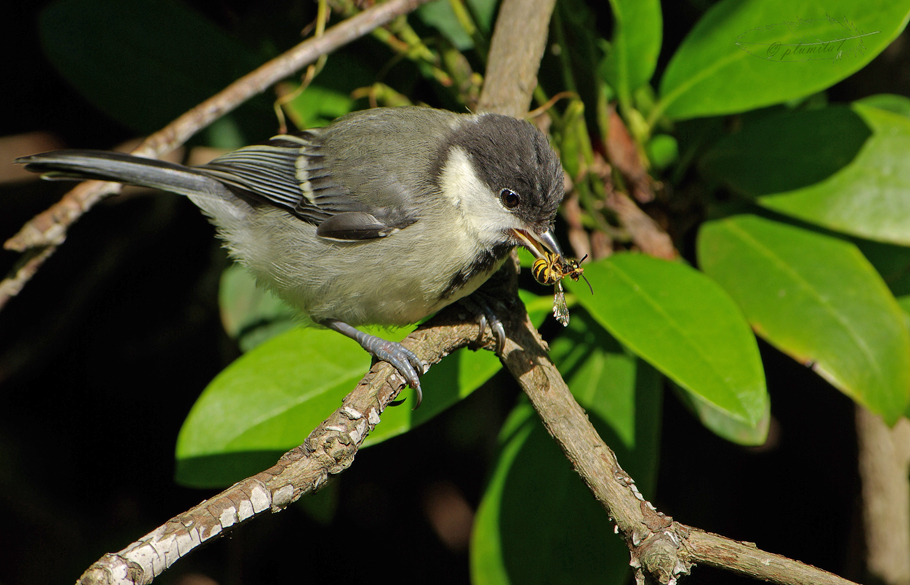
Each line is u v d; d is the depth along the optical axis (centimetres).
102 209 1005
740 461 1052
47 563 994
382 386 552
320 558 1093
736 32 652
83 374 1070
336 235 644
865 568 887
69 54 787
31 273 648
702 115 673
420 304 652
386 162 662
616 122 744
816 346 600
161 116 804
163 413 1079
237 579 962
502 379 1010
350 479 1080
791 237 662
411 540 1098
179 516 434
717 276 660
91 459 1073
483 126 649
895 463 872
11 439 1038
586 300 596
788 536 1031
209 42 807
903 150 646
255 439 624
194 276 1026
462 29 807
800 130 674
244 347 788
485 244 638
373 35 766
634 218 728
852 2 601
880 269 684
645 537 469
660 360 540
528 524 668
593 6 862
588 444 524
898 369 591
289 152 712
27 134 1032
